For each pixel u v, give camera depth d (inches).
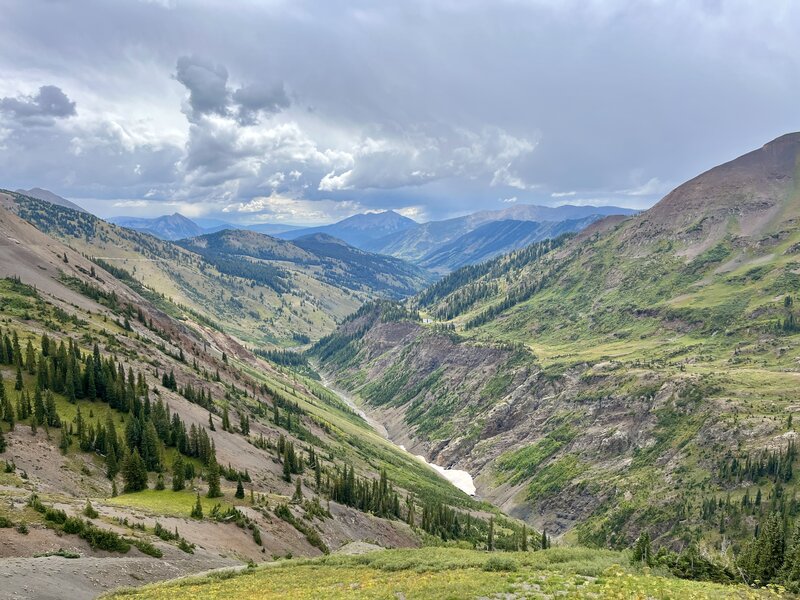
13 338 5108.3
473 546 4832.7
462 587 1526.8
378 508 5255.9
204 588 1825.8
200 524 2940.5
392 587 1660.9
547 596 1390.3
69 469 3489.2
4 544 1872.5
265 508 3545.8
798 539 2402.8
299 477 5324.8
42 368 4549.7
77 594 1685.5
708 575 1956.2
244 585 1876.2
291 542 3280.0
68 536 2107.5
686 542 5452.8
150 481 3914.9
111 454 3688.5
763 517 5231.3
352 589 1728.6
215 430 5423.2
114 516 2578.7
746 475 5812.0
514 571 1850.4
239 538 2970.0
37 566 1764.3
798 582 1718.8
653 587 1417.3
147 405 4825.3
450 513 5674.2
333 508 4345.5
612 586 1419.8
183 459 4279.0
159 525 2532.0
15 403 4160.9
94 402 4712.1
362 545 3398.1
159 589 1811.0
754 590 1502.2
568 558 2130.9
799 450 5713.6
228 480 4347.9
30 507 2250.2
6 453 3319.4
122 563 2054.6
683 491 6176.2
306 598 1569.9
